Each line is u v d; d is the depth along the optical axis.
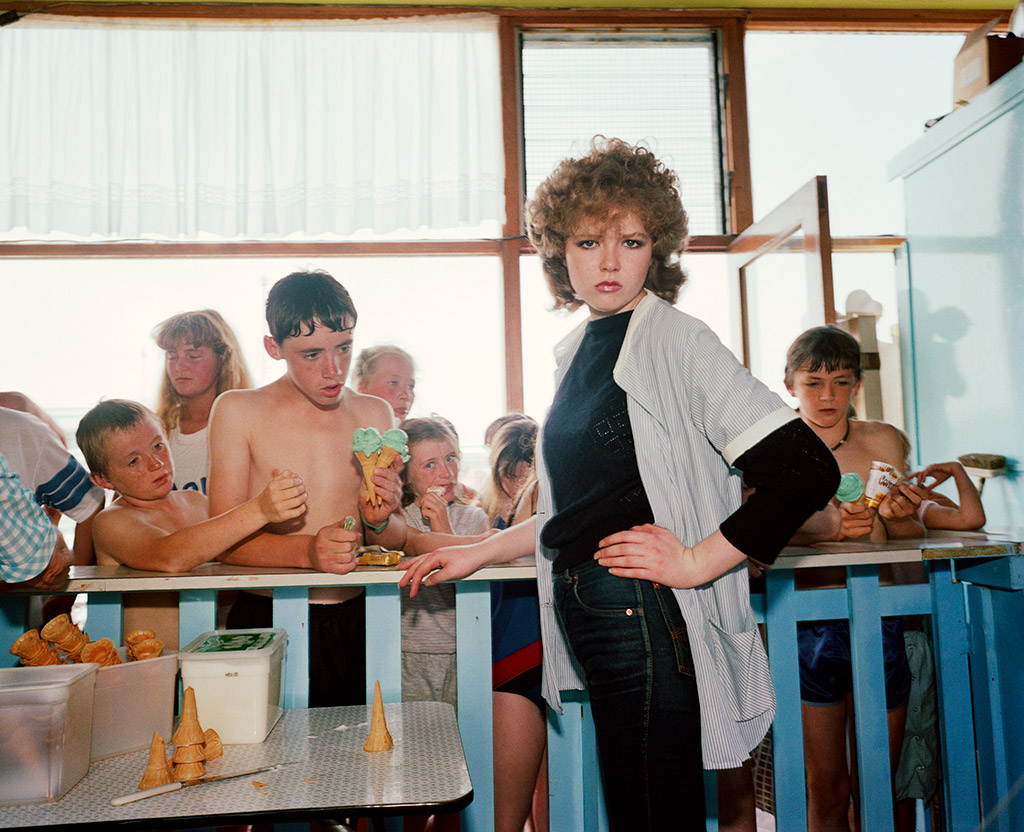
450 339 3.04
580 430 0.99
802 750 1.37
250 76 2.97
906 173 2.97
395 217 2.95
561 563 1.00
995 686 1.45
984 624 1.46
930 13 3.20
